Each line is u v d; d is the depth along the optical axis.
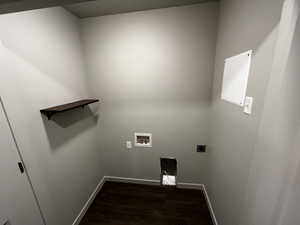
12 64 0.96
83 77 1.81
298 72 0.47
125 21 1.66
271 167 0.58
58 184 1.34
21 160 1.00
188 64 1.67
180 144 1.94
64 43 1.47
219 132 1.40
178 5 1.53
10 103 0.94
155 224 1.57
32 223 1.08
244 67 0.92
